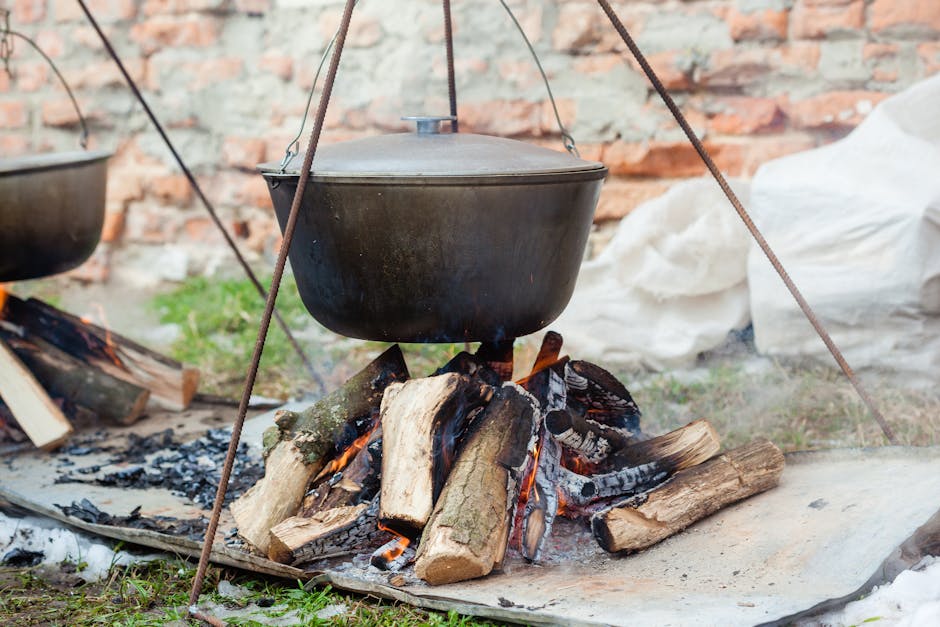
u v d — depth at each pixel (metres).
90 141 4.95
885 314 3.29
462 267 2.12
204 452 2.96
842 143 3.52
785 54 3.95
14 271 3.03
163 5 4.74
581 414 2.52
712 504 2.28
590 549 2.26
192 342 4.14
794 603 1.88
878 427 3.00
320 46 4.55
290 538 2.15
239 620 2.04
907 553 2.12
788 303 3.43
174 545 2.31
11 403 2.93
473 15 4.32
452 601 1.99
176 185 4.85
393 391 2.26
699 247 3.55
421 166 2.08
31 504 2.56
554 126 4.29
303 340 4.12
